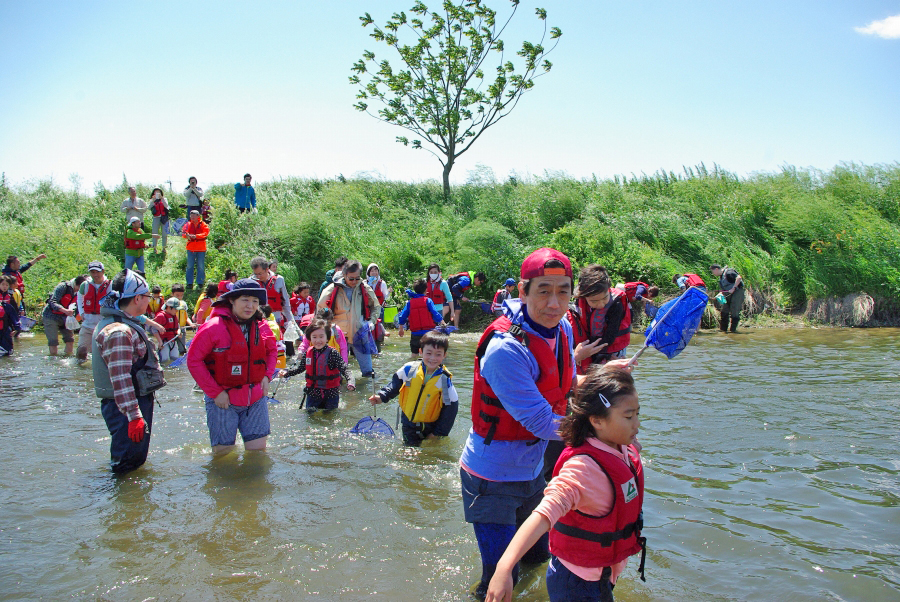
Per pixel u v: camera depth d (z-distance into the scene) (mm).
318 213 19859
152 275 17469
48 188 25031
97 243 19656
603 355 5012
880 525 4164
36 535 4117
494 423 3279
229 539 4078
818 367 10148
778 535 4035
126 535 4125
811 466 5289
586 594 2713
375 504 4652
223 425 5641
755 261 17906
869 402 7555
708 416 6918
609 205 21344
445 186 24297
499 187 23719
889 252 17078
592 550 2678
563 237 18406
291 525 4289
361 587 3486
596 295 4855
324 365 7418
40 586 3477
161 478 5168
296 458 5695
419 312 10789
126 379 5105
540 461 3426
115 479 5145
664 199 21547
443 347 6121
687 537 4023
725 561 3711
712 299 16484
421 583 3533
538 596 3406
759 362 10688
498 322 3316
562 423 2814
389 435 6320
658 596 3336
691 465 5344
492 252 17828
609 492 2658
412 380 6137
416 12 22141
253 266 10258
